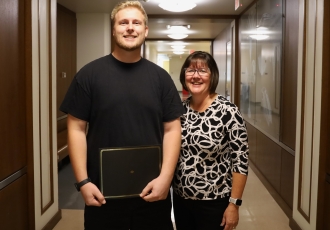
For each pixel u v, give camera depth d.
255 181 4.07
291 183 2.96
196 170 1.59
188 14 5.44
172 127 1.49
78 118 1.42
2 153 1.99
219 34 7.86
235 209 1.58
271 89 3.62
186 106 1.70
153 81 1.44
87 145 1.45
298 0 2.76
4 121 2.00
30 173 2.37
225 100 1.64
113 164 1.38
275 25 3.46
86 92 1.40
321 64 2.23
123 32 1.36
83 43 5.25
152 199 1.38
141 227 1.51
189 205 1.64
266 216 3.06
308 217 2.48
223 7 4.91
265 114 3.89
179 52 15.07
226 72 6.80
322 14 2.20
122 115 1.39
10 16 2.06
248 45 4.80
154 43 10.59
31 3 2.30
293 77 2.91
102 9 4.96
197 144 1.58
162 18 5.46
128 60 1.42
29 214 2.40
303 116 2.60
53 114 2.82
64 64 4.77
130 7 1.37
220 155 1.62
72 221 2.96
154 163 1.42
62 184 4.02
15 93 2.16
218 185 1.60
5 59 2.00
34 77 2.40
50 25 2.71
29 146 2.35
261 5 4.04
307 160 2.52
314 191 2.38
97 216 1.48
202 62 1.60
